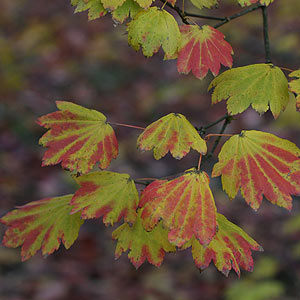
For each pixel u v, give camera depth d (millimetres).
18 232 1899
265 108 1702
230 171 1645
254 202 1594
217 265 1622
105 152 1756
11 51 9938
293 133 6746
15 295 5180
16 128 7941
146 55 1677
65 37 10375
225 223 1753
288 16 9008
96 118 1805
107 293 5461
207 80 9109
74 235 1904
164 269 6051
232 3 9398
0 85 8742
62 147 1742
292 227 5906
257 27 9094
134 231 1754
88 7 1704
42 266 5805
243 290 5379
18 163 7195
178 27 1703
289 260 5730
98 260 6047
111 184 1752
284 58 8461
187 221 1507
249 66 1796
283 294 5309
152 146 1604
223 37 1775
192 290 5652
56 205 1949
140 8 1697
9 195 6535
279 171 1617
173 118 1655
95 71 9789
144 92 9109
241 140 1676
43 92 9047
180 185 1562
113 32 10852
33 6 11664
